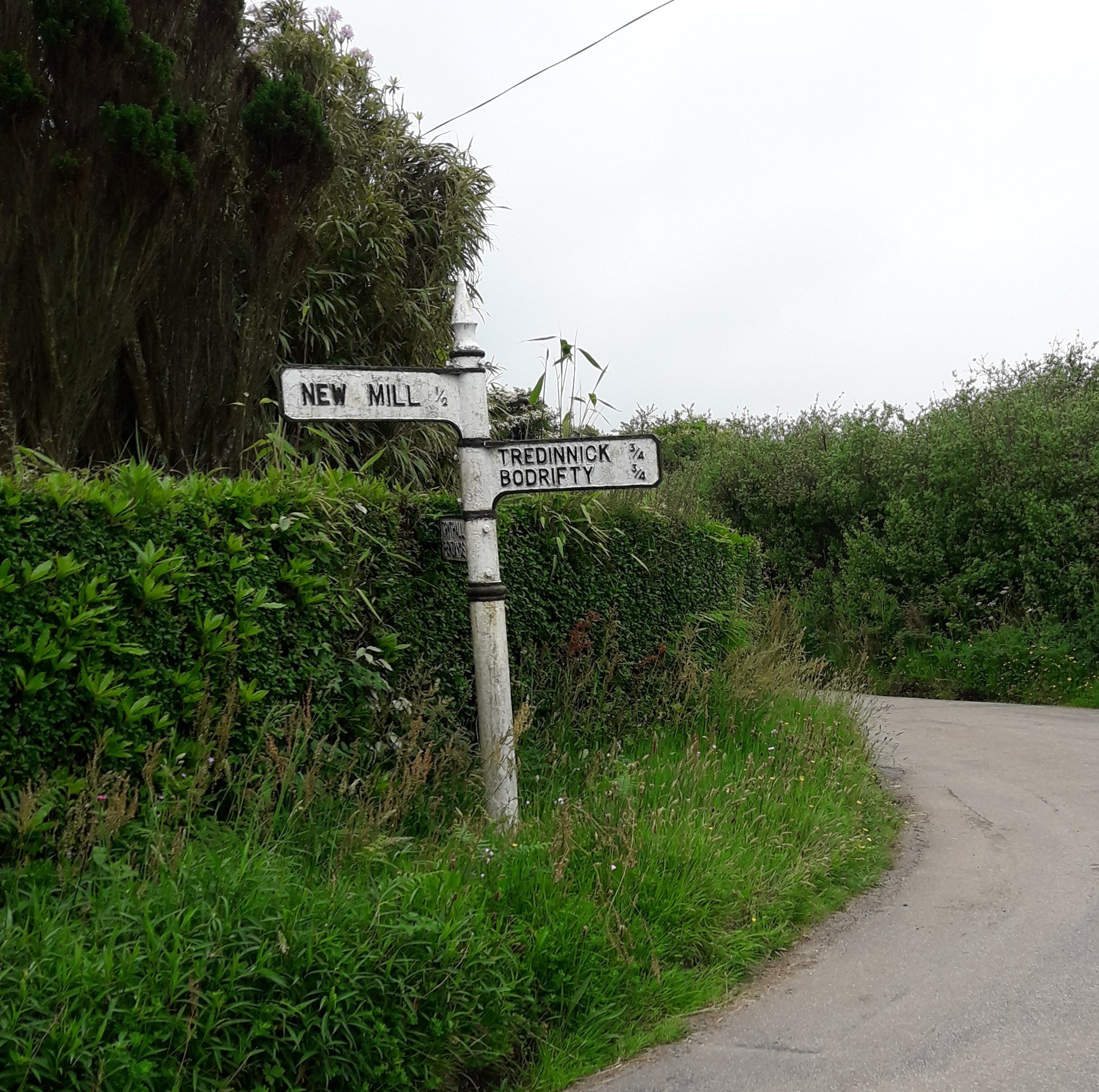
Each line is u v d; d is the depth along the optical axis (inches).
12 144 179.2
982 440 625.6
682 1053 147.8
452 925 140.9
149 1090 108.3
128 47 195.3
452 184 354.9
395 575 208.2
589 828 188.2
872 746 335.3
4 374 183.3
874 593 650.2
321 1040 121.7
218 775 158.2
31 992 110.0
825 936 193.5
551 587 260.1
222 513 170.6
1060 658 550.6
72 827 134.0
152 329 217.2
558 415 280.1
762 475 767.1
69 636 142.9
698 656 315.9
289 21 317.1
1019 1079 138.1
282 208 228.1
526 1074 140.4
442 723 216.1
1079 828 264.1
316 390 187.3
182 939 122.0
